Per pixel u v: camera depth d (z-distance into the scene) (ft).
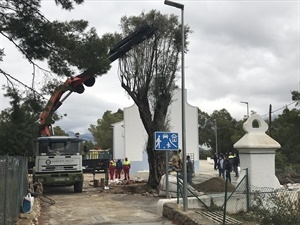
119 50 66.54
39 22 42.04
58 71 41.78
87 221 39.70
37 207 42.75
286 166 91.25
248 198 39.75
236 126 265.13
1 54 41.39
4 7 41.45
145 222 38.34
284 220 33.35
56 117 57.41
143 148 129.80
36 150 67.21
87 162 88.07
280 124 175.83
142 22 68.33
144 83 67.46
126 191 67.92
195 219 34.35
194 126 134.51
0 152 97.91
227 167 86.12
